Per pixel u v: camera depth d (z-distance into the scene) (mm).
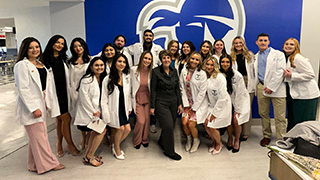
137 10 4094
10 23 8656
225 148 3318
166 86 2951
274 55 3211
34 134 2506
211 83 2992
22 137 3846
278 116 3334
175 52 3592
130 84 3100
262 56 3365
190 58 3088
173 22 4113
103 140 3479
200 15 4094
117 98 2820
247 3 4031
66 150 3260
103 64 2707
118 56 2783
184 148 3334
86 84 2668
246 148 3311
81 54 3008
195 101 3111
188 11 4090
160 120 2984
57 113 2689
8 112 5352
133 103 3207
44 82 2551
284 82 3250
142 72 3164
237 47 3346
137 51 3822
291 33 4082
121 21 4117
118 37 3535
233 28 4098
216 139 3105
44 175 2613
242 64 3398
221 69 3098
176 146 3406
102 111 2768
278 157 1961
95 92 2695
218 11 4078
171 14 4102
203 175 2605
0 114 5188
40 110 2432
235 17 4074
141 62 3062
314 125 2059
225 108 2947
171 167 2789
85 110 2691
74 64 2965
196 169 2736
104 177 2576
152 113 3031
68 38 4203
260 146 3381
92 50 4191
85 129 2807
